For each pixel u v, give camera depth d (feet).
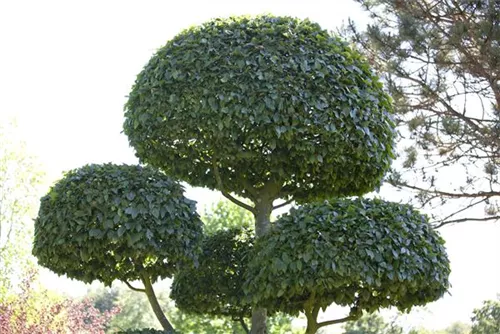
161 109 16.40
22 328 25.76
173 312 33.27
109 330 60.95
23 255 36.94
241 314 19.39
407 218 15.58
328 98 16.06
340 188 18.11
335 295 15.28
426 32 27.12
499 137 26.58
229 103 15.79
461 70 27.89
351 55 17.28
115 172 16.24
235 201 17.80
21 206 37.24
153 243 15.46
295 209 15.69
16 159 37.45
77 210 15.64
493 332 48.52
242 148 16.25
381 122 16.93
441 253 15.64
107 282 17.42
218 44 16.53
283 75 16.07
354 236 14.56
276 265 14.61
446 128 26.63
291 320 31.63
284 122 15.74
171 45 17.12
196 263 16.40
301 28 17.25
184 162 17.42
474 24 26.53
